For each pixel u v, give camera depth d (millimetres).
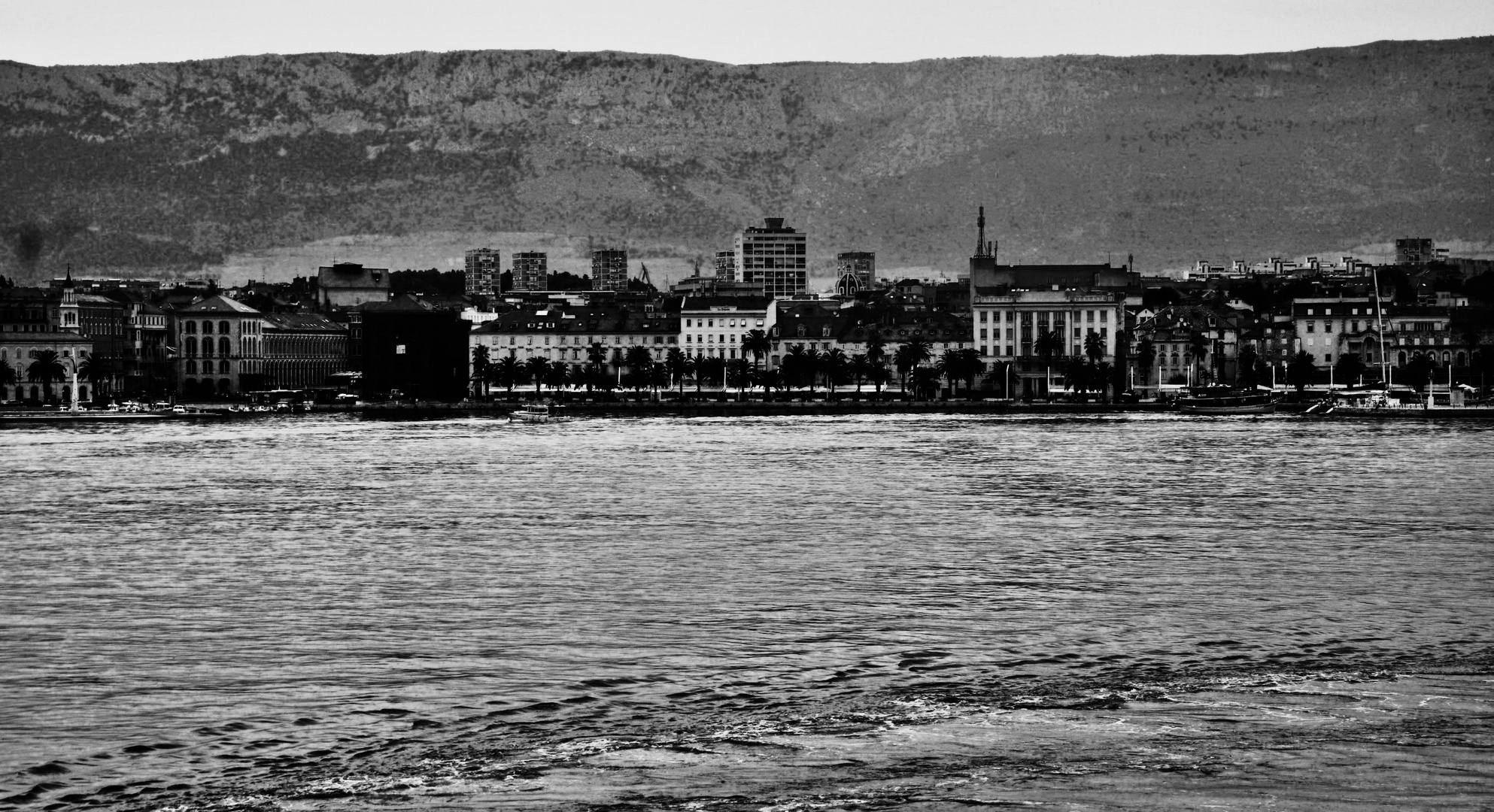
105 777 160375
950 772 157750
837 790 153500
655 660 199625
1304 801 149875
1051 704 178625
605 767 160500
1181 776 156000
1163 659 198375
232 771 161250
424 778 158250
